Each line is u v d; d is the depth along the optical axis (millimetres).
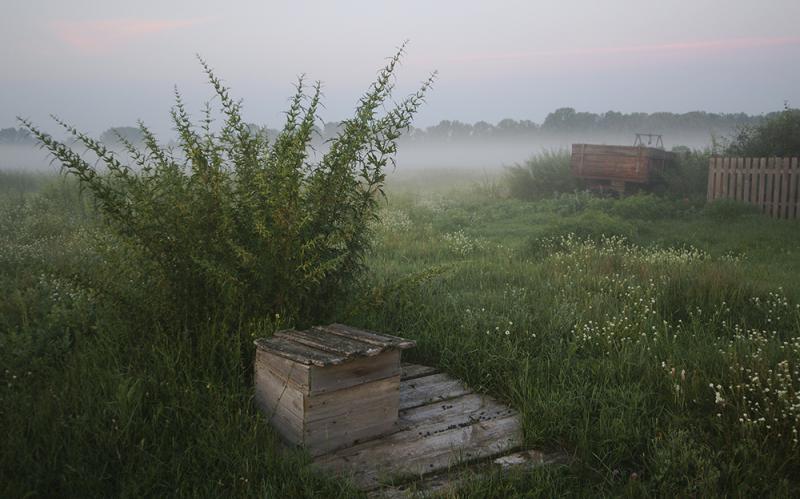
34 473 3043
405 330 5672
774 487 3254
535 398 4254
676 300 6762
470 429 4000
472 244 11383
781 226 13000
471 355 5098
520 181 20562
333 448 3656
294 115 4836
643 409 4031
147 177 4648
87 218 11516
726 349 5035
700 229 12922
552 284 7621
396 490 3244
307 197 4766
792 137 16625
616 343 5223
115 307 4691
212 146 4715
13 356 4500
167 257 4559
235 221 4688
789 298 6762
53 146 4262
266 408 3914
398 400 3938
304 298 4691
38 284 6305
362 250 5129
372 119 4828
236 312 4457
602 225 11438
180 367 4141
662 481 3320
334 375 3602
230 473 3215
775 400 3979
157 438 3473
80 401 3736
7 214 12820
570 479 3412
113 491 3107
